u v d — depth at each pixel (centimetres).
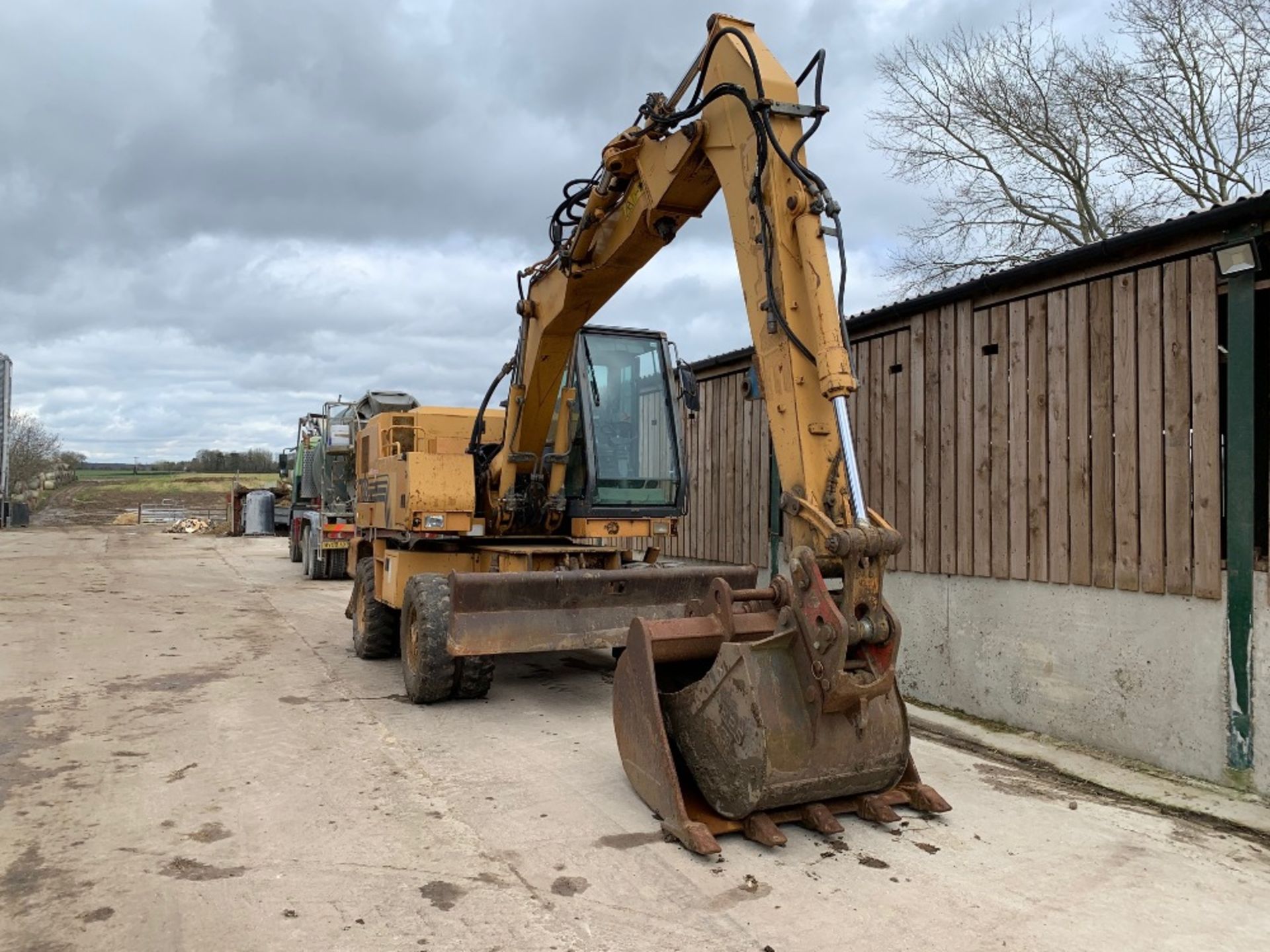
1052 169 1510
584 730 557
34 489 4456
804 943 297
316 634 930
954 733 568
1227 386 460
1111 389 518
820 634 351
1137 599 502
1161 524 488
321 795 434
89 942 293
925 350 654
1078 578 535
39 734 537
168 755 497
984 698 598
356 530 854
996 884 345
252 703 618
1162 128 1396
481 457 723
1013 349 582
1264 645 440
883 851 374
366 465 825
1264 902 335
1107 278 521
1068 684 540
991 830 400
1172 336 484
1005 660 583
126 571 1590
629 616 597
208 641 878
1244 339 446
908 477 668
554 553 633
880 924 311
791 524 391
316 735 539
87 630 924
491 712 601
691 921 311
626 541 1009
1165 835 400
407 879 342
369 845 375
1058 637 548
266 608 1138
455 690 613
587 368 668
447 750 510
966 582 615
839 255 384
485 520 696
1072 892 340
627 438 679
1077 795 453
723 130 433
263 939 296
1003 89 1507
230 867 352
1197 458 469
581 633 580
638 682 418
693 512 916
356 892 331
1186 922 319
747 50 405
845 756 377
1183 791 451
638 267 560
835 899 329
